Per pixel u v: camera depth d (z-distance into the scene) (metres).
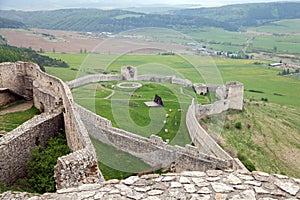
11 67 24.84
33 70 25.02
